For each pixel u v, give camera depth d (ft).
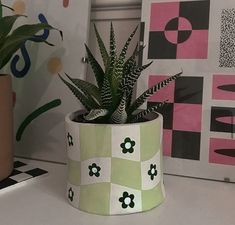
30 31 1.65
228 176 1.76
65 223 1.36
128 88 1.47
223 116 1.77
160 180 1.53
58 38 2.05
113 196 1.41
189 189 1.68
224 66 1.77
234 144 1.75
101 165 1.40
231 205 1.51
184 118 1.83
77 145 1.44
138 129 1.39
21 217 1.40
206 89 1.80
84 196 1.45
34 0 2.11
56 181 1.79
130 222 1.37
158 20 1.89
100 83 1.55
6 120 1.72
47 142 2.08
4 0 2.20
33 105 2.11
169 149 1.85
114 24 2.14
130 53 2.10
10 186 1.67
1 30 1.63
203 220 1.38
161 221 1.38
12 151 1.82
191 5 1.84
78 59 2.01
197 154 1.81
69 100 2.02
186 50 1.84
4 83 1.69
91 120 1.47
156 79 1.88
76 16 2.02
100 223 1.36
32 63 2.11
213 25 1.80
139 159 1.41
